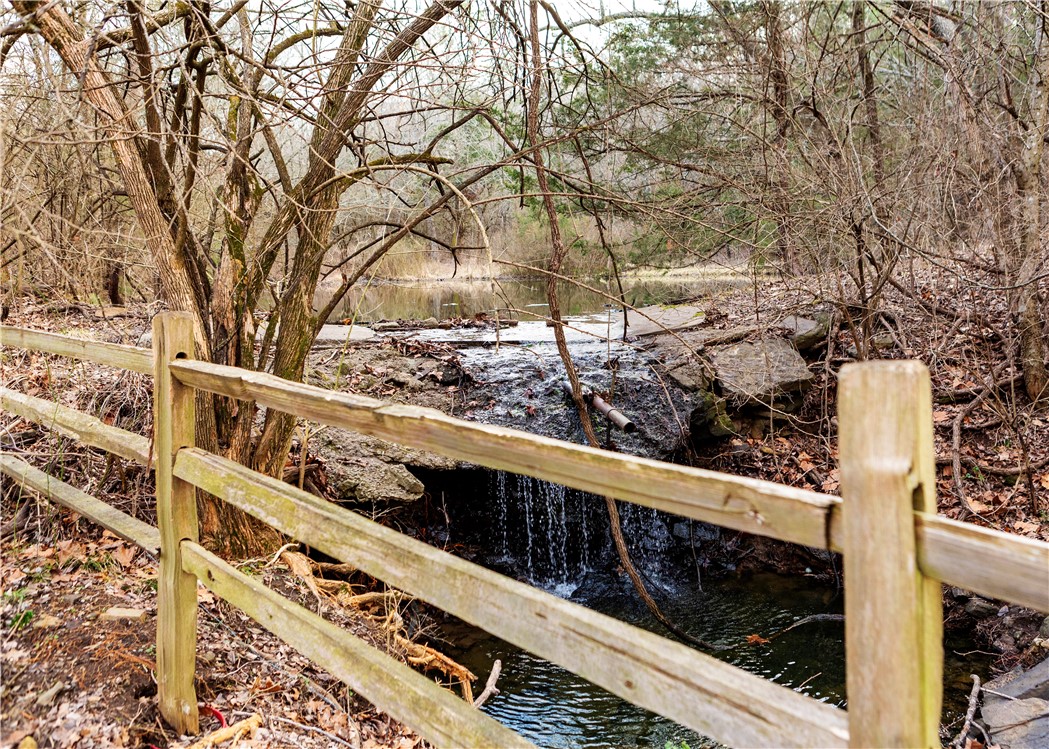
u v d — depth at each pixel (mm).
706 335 7512
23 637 2758
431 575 1663
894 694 1024
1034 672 3908
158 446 2396
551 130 6582
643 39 6961
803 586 5996
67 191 4938
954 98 5805
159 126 3584
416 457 5688
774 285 9172
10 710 2363
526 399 6625
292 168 5590
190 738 2416
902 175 6008
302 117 3602
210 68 3645
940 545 997
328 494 5191
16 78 3881
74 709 2414
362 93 3732
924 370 1002
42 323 5992
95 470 4316
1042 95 5930
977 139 5664
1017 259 5969
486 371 6906
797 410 7000
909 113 6383
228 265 3955
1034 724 3461
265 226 5711
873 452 1030
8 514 3840
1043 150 6336
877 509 1027
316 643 1973
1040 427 6078
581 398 4590
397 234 4039
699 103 6309
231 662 2910
